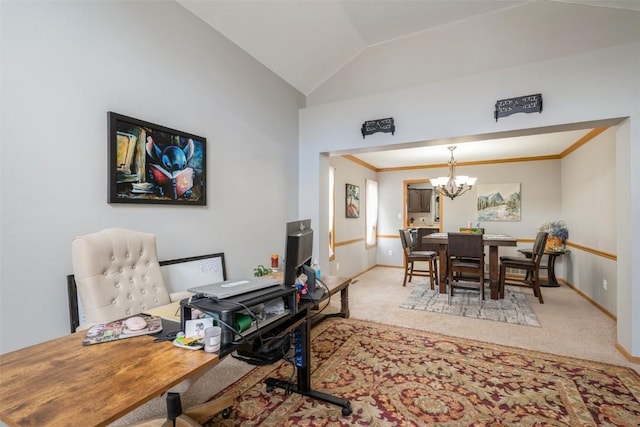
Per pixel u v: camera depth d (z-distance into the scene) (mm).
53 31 1707
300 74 3826
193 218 2562
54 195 1714
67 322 1760
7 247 1542
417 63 3668
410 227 7668
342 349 2682
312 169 3959
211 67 2738
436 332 3092
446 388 2068
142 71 2168
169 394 1471
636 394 1986
